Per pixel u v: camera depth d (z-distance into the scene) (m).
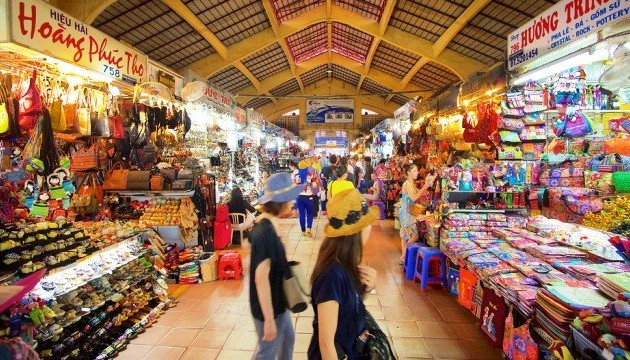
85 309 2.89
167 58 10.13
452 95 5.98
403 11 9.57
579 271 2.60
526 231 3.93
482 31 8.99
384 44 12.74
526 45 3.60
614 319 1.69
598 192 3.73
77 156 4.34
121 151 4.88
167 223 5.02
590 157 4.00
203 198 5.54
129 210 5.09
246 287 4.50
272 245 2.18
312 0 10.62
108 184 4.92
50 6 2.93
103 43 3.67
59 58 3.03
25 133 3.12
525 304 2.41
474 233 4.17
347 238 1.47
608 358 1.62
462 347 3.12
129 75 4.21
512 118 4.34
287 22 11.27
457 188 4.45
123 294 3.43
